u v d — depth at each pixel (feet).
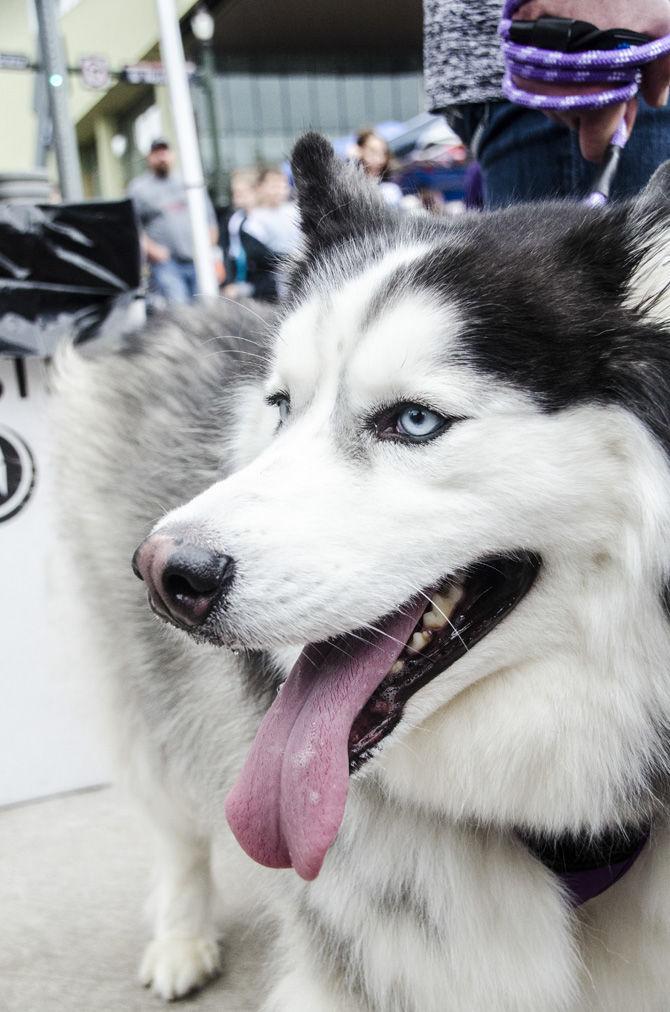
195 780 7.70
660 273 5.48
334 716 5.38
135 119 37.70
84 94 39.83
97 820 10.91
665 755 5.63
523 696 5.66
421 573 5.37
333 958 6.22
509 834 5.96
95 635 8.72
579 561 5.47
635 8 7.11
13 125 35.22
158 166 24.93
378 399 5.54
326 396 5.76
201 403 7.97
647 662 5.49
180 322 9.09
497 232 6.05
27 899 9.40
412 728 5.69
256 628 5.04
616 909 6.00
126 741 8.66
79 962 8.43
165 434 8.10
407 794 5.88
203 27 29.43
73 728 11.53
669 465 5.29
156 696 7.92
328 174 7.22
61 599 9.36
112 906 9.25
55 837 10.55
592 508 5.42
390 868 5.96
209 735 7.27
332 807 5.11
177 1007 7.82
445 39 8.73
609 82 7.22
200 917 8.45
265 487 5.32
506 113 8.60
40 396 11.06
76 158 18.79
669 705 5.53
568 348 5.40
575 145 8.29
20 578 11.12
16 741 11.32
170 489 7.72
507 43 7.48
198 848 8.54
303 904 6.35
